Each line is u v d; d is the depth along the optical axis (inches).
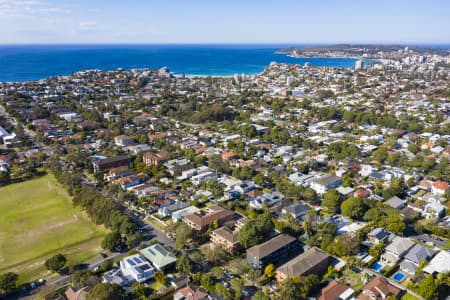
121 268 3964.1
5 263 4163.4
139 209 5546.3
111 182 6412.4
